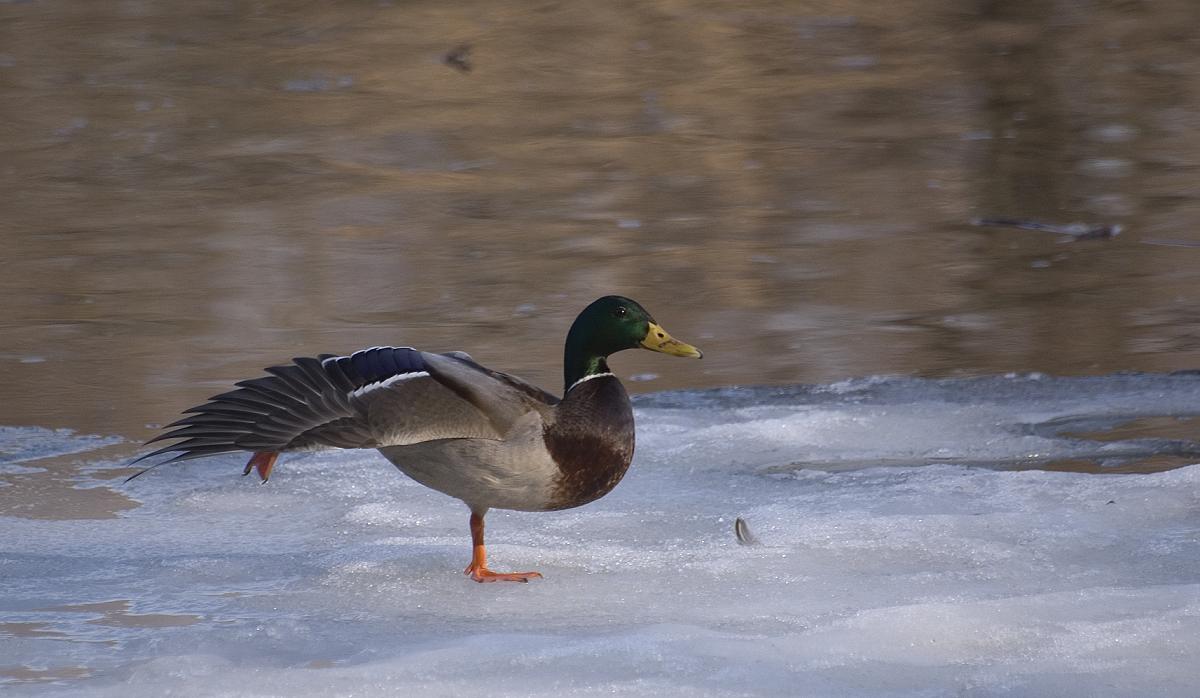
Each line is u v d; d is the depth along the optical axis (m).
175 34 28.73
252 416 6.99
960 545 8.27
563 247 16.39
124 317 13.84
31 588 7.82
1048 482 9.38
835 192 18.86
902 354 12.79
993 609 7.13
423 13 30.39
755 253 16.12
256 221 17.47
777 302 14.43
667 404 11.67
